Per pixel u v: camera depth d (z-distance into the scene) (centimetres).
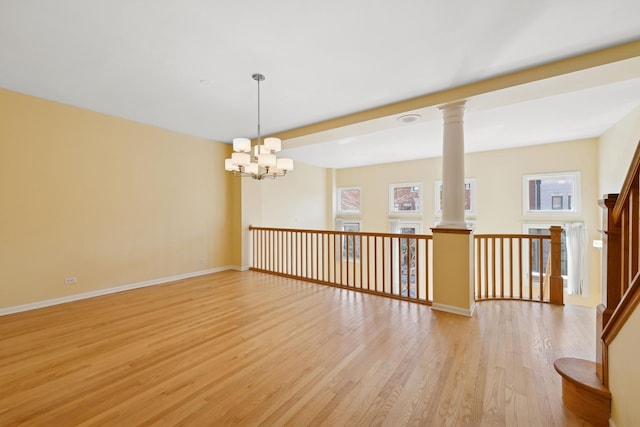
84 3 186
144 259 442
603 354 156
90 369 211
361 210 808
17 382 195
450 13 197
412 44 233
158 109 378
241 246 559
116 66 268
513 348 240
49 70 275
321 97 334
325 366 214
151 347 244
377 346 245
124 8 191
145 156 442
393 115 354
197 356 229
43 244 347
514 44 231
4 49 239
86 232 382
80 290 377
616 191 432
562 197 547
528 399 176
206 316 316
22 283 332
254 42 231
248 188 575
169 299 376
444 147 329
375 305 352
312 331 276
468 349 239
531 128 459
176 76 287
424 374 203
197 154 512
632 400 131
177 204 484
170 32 218
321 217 830
